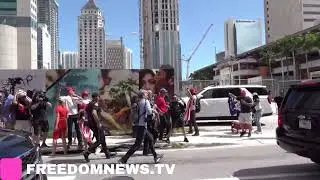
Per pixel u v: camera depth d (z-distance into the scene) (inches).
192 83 1545.3
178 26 4611.2
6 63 5231.3
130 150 442.3
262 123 912.9
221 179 360.5
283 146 365.1
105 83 725.3
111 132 722.2
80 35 5388.8
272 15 6565.0
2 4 5925.2
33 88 699.4
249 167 411.2
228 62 5536.4
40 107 548.7
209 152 522.3
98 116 473.7
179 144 590.9
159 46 4527.6
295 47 3831.2
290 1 6240.2
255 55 5049.2
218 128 830.5
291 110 357.1
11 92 691.4
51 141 642.2
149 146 448.5
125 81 731.4
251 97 681.0
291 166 409.7
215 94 908.0
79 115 509.0
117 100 727.1
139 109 440.1
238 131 724.7
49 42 7746.1
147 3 4699.8
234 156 484.1
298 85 357.4
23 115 543.5
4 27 5241.1
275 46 4170.8
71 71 710.5
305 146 334.0
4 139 228.4
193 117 699.4
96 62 5319.9
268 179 356.2
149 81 739.4
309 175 366.9
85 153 465.1
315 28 3941.9
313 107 332.5
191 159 469.1
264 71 4746.6
